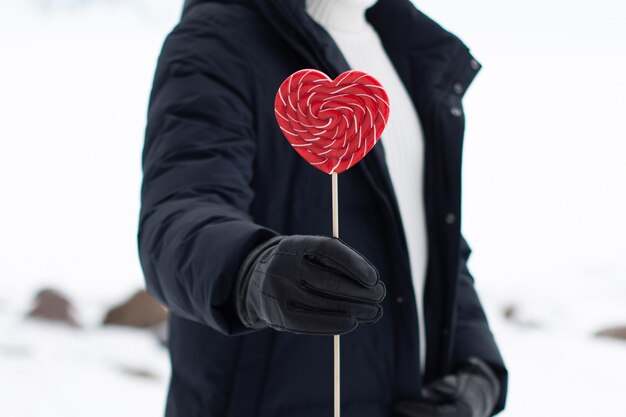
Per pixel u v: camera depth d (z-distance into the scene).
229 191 1.01
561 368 3.36
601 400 2.99
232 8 1.14
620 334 3.75
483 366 1.31
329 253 0.78
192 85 1.07
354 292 0.78
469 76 1.34
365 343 1.13
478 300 1.41
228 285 0.86
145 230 0.99
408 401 1.16
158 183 1.02
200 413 1.10
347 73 0.88
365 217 1.14
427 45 1.33
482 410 1.26
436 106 1.29
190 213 0.95
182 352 1.14
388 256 1.15
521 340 3.75
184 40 1.12
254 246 0.87
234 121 1.07
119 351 3.27
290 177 1.11
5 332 3.42
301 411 1.10
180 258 0.91
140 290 3.69
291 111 0.88
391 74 1.30
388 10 1.34
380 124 0.88
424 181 1.28
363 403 1.14
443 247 1.27
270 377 1.09
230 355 1.09
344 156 0.88
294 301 0.78
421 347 1.27
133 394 2.83
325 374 1.11
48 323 3.59
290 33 1.11
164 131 1.06
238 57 1.10
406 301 1.15
